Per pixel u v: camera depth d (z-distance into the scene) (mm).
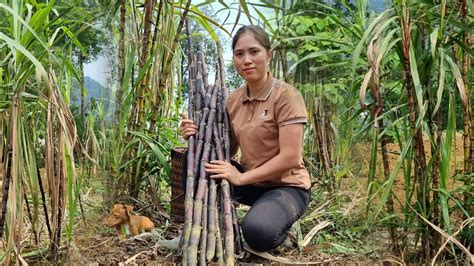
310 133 3674
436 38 1911
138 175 2912
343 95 3350
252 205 2348
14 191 1857
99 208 2750
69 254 2191
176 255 2250
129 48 2990
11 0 2084
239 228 2332
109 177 2764
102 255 2268
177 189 2729
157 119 3066
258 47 2264
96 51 2920
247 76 2281
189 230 2107
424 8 2084
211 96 2643
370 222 2256
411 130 2047
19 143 1886
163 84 2906
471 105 2312
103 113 2918
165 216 2875
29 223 2562
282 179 2350
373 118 2227
